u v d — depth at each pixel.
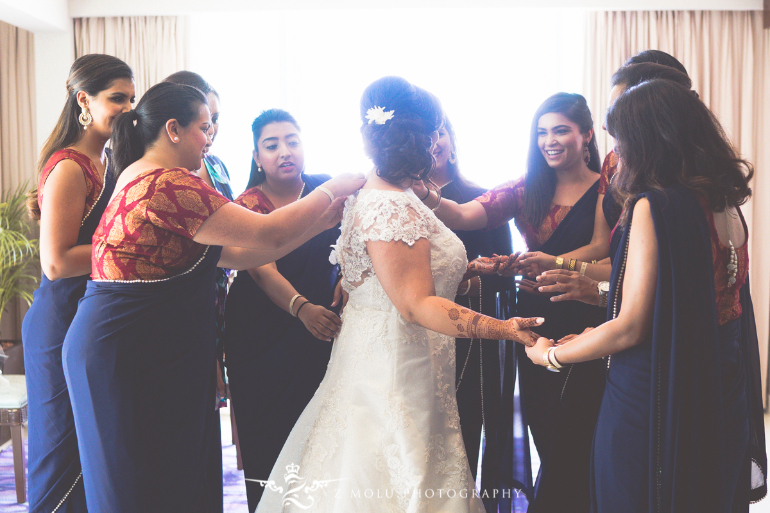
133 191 1.56
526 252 2.10
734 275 1.49
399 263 1.52
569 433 2.08
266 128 2.28
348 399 1.68
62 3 4.67
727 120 4.80
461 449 1.72
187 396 1.66
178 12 4.82
